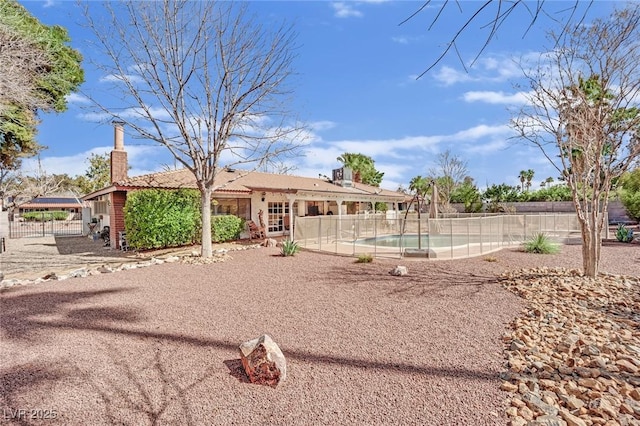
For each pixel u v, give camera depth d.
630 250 11.92
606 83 6.96
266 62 12.33
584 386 3.26
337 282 7.96
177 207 14.45
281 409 2.95
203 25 11.36
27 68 8.52
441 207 28.97
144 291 7.21
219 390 3.26
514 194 35.34
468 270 9.12
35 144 15.62
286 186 20.75
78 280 8.34
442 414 2.85
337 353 4.08
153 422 2.77
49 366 3.76
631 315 5.30
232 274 9.06
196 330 4.89
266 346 3.50
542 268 8.98
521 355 3.93
